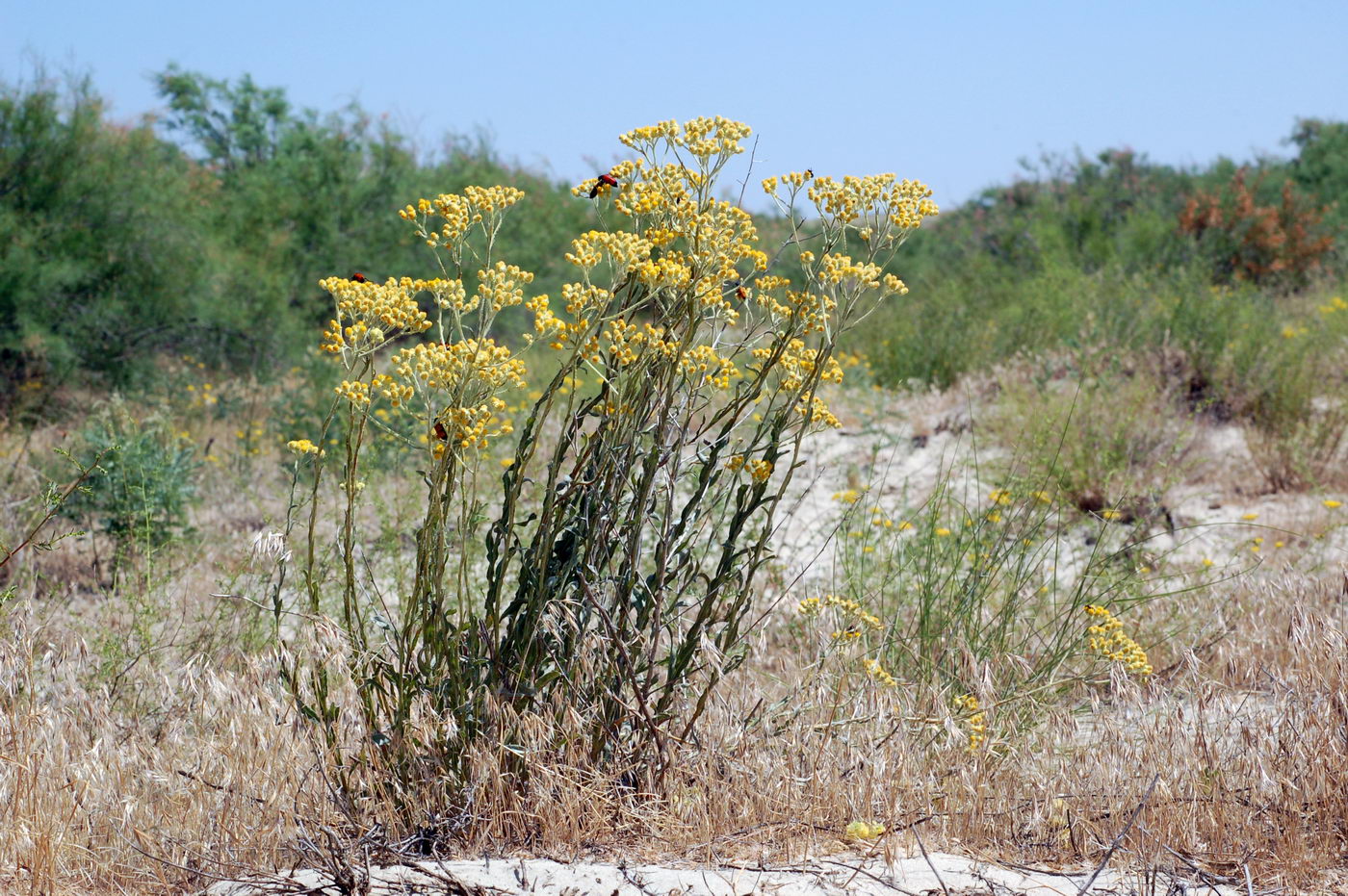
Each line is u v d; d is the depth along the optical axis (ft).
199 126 92.32
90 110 37.83
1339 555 18.22
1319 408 27.53
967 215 71.05
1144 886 9.40
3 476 22.98
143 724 12.57
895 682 12.57
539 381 32.12
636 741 10.55
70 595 17.79
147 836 10.21
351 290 9.30
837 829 10.37
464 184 59.00
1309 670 12.59
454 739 10.01
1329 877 9.74
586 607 10.11
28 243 35.19
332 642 9.63
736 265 11.22
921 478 24.44
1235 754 11.29
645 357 9.87
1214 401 27.76
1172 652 14.87
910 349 37.32
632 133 9.72
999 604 16.08
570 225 60.29
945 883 9.31
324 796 10.28
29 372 35.12
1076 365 30.55
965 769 11.16
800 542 19.98
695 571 10.57
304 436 28.73
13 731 11.03
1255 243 52.60
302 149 56.70
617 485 10.06
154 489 20.02
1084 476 22.17
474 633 10.32
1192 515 22.04
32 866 9.66
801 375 10.28
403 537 18.66
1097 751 11.62
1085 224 57.47
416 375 9.56
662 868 9.49
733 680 12.48
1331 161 72.84
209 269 40.86
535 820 10.02
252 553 10.04
